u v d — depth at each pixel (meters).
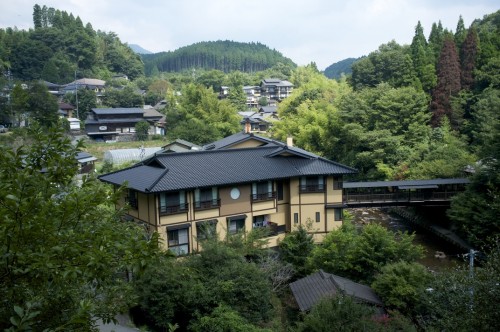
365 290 17.06
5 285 4.21
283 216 26.12
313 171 25.16
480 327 6.77
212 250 17.23
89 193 4.84
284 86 105.62
